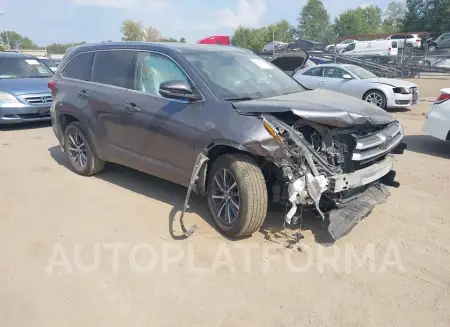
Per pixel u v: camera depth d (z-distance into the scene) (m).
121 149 5.04
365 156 3.76
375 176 3.94
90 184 5.55
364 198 4.21
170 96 4.13
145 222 4.39
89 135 5.45
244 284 3.35
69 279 3.42
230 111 3.88
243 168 3.76
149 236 4.10
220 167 3.96
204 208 4.71
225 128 3.80
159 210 4.68
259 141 3.55
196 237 4.06
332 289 3.28
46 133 8.97
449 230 4.20
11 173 6.07
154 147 4.57
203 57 4.61
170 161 4.44
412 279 3.41
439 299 3.16
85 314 3.01
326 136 3.70
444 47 35.66
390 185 4.59
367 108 4.10
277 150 3.53
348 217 3.88
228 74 4.48
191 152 4.14
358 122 3.68
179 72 4.43
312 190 3.54
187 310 3.05
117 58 5.20
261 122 3.66
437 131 6.88
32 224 4.38
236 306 3.09
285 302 3.13
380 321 2.93
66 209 4.75
